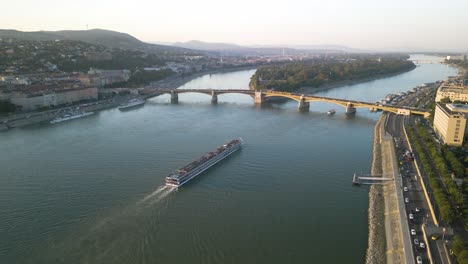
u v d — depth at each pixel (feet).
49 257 568.00
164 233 632.79
